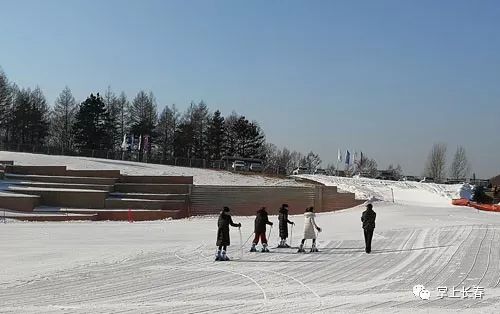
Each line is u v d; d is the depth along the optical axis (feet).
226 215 65.36
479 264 61.41
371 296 44.86
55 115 345.92
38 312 38.19
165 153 370.94
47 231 99.30
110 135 347.56
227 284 50.06
